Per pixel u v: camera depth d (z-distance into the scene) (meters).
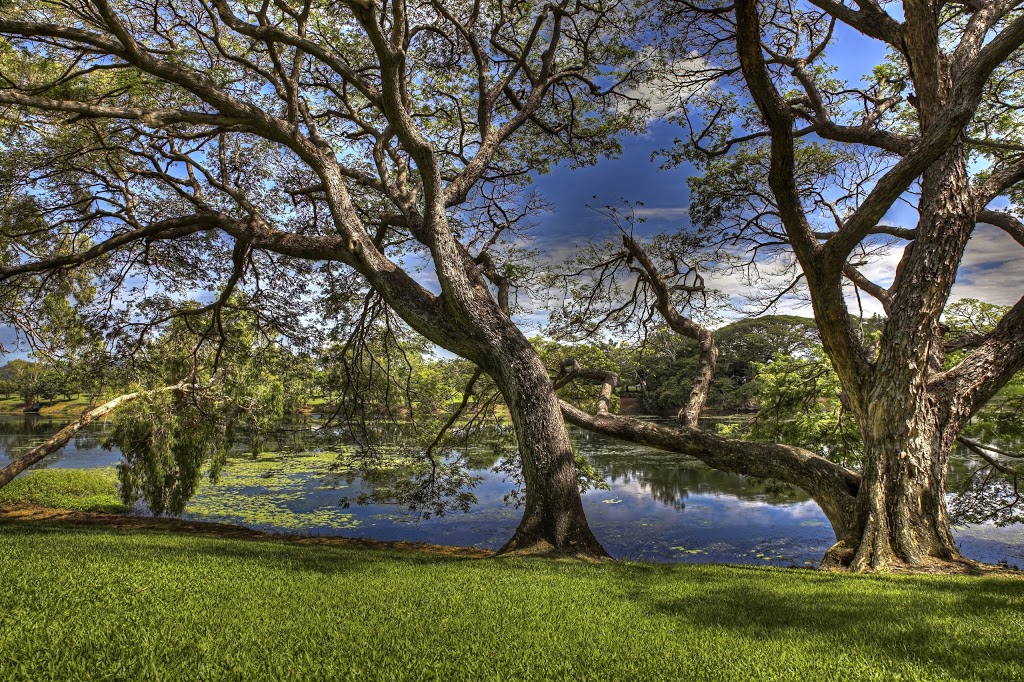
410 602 4.81
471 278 11.16
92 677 3.23
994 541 16.62
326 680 3.27
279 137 10.91
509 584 5.70
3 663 3.33
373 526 18.84
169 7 11.91
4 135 12.45
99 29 10.67
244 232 12.13
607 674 3.38
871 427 8.97
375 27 8.81
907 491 8.52
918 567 8.02
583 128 15.68
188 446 18.72
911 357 8.65
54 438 14.05
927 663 3.50
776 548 16.52
